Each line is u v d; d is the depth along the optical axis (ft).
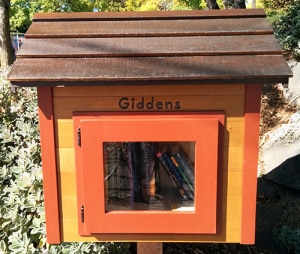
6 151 10.61
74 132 5.79
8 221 8.65
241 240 6.05
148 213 5.91
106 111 5.74
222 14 6.41
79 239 6.14
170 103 5.71
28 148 10.00
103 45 5.83
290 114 14.99
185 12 6.57
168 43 5.84
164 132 5.65
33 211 8.78
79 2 35.37
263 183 12.06
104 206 5.90
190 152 5.96
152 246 6.86
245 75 5.25
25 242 8.20
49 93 5.73
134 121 5.65
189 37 5.98
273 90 16.34
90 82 5.37
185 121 5.64
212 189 5.79
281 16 19.94
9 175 9.61
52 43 5.91
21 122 10.78
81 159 5.82
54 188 5.97
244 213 5.97
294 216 10.68
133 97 5.70
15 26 41.57
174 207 6.14
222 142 5.78
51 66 5.52
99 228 5.95
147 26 6.23
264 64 5.42
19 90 12.07
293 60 16.40
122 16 6.46
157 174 6.20
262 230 10.48
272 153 13.11
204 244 10.20
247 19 6.33
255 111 5.70
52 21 6.46
